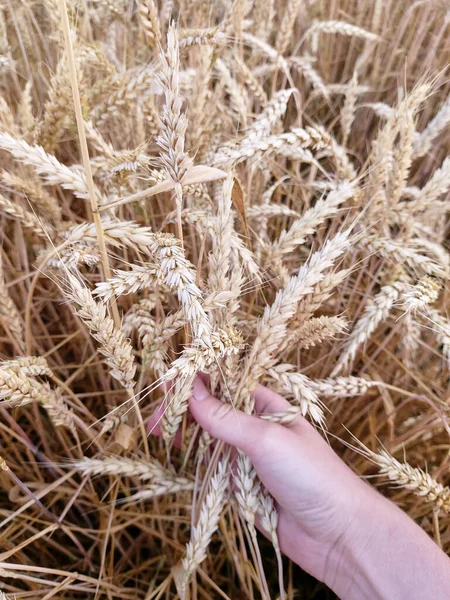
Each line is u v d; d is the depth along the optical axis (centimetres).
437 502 30
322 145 33
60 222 36
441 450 43
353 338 33
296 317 32
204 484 35
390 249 33
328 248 27
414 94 34
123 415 32
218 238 26
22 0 46
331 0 69
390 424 39
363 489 32
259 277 32
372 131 72
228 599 34
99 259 27
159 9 59
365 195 37
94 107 36
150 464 34
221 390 34
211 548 45
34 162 25
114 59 47
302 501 32
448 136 59
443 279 45
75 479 43
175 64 20
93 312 25
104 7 51
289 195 50
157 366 32
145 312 33
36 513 41
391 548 30
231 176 25
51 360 44
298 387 30
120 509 40
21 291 43
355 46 77
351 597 34
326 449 34
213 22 57
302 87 67
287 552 38
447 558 30
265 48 46
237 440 31
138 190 35
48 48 50
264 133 35
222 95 51
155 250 24
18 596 33
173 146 21
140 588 41
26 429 45
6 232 47
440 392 43
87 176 23
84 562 39
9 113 35
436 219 47
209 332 22
